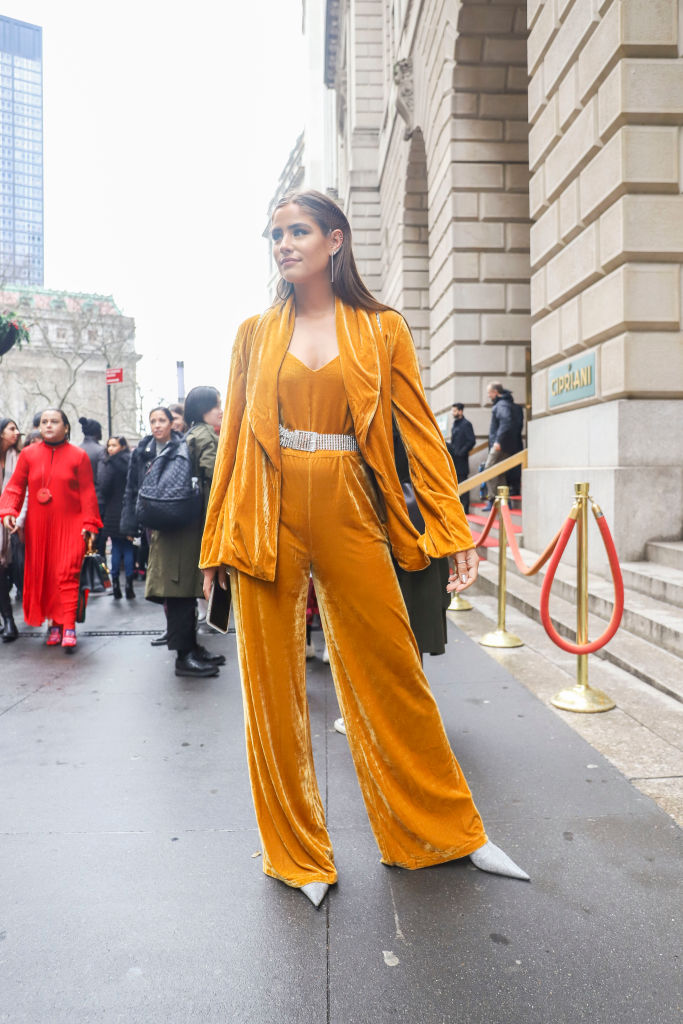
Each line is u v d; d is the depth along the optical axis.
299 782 2.12
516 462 7.34
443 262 12.32
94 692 4.16
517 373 11.84
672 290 5.99
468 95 11.41
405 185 16.22
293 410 2.02
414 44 15.14
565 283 7.12
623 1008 1.65
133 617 6.58
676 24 5.82
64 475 5.22
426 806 2.17
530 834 2.42
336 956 1.83
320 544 2.02
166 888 2.14
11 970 1.80
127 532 6.38
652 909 2.00
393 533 2.09
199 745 3.29
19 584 5.79
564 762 3.01
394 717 2.11
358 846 2.36
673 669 4.14
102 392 52.81
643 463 6.03
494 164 11.52
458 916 1.98
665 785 2.79
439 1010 1.65
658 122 5.91
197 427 4.55
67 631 5.18
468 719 3.53
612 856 2.28
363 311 2.07
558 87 7.12
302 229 2.00
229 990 1.72
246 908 2.03
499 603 5.05
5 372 47.00
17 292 49.34
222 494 2.13
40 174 129.38
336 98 31.02
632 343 6.02
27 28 136.50
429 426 2.10
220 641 5.52
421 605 2.47
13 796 2.77
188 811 2.63
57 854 2.34
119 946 1.88
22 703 3.96
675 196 5.95
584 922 1.95
